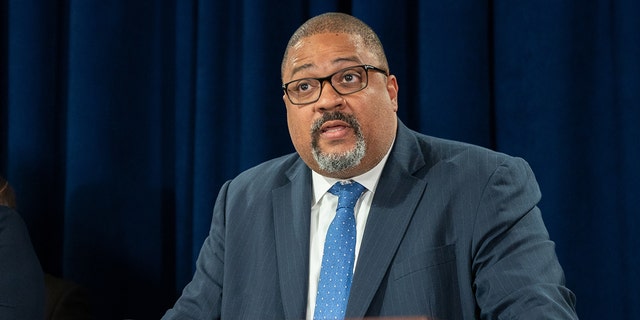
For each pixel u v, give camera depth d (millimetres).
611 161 5023
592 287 5035
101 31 5852
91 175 5820
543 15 5059
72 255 5840
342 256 3723
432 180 3828
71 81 5848
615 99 4988
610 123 5023
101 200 5832
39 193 6090
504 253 3525
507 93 5172
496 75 5250
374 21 5387
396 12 5430
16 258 4855
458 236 3646
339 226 3795
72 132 5836
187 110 5988
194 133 5902
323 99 3637
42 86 6082
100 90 5836
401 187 3828
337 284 3664
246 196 4258
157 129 5992
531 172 3873
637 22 4879
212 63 5770
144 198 5914
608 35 5043
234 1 5863
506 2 5188
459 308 3570
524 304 3283
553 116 5023
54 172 6191
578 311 5055
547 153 5031
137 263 5883
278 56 5633
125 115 5906
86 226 5828
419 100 5363
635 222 4844
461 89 5199
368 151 3715
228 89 5840
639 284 4840
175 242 5996
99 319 5832
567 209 5020
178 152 5996
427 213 3717
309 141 3709
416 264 3590
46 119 6109
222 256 4211
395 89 4020
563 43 5023
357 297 3557
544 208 5043
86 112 5816
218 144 5785
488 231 3576
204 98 5758
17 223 5035
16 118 6031
